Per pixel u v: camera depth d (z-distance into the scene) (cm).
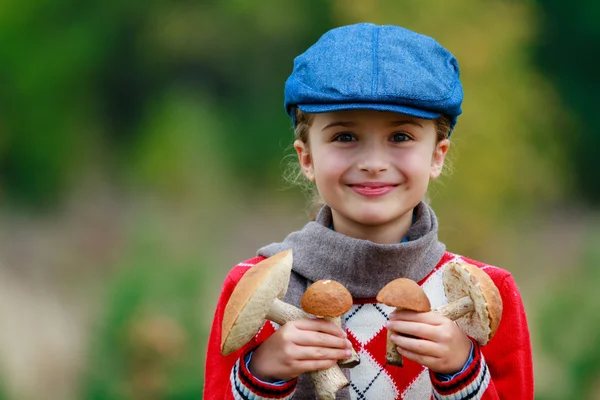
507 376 244
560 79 1908
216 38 1897
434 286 246
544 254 1262
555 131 1202
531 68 1194
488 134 963
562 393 562
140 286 547
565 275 645
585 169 1855
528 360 249
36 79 1856
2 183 1822
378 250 235
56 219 1667
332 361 204
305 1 1861
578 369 567
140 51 1925
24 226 1617
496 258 991
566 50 1930
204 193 1397
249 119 1931
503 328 248
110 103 1995
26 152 1819
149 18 1911
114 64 1961
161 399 527
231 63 1945
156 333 530
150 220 669
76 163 1836
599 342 568
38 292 1131
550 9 1912
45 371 746
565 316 584
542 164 1119
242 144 1894
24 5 1892
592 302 584
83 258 1323
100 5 1914
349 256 238
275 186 1862
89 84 1933
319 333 204
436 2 1015
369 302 241
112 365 536
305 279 245
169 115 1515
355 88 223
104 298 577
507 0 1126
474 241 935
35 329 905
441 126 245
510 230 1072
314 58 235
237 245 1380
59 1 1916
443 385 211
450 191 930
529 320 646
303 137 249
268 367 208
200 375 531
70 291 1134
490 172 956
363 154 229
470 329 215
